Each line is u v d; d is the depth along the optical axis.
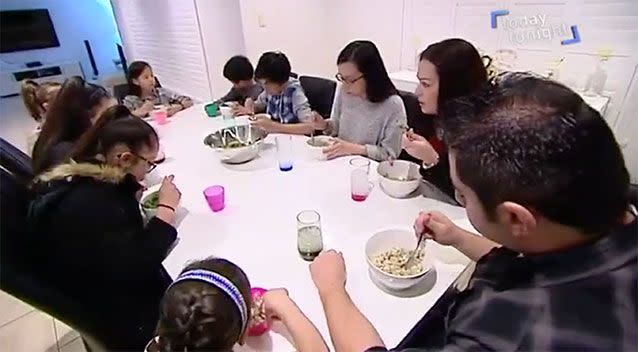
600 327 0.42
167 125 2.13
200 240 1.08
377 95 1.69
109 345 1.02
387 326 0.77
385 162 1.39
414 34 3.20
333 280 0.80
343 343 0.66
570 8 2.41
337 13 3.71
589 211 0.44
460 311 0.58
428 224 0.93
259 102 2.48
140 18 5.02
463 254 0.93
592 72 2.44
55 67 6.09
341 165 1.51
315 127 1.97
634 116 2.38
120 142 1.08
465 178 0.49
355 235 1.06
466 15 2.86
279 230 1.10
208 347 0.62
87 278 0.97
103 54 6.68
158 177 1.47
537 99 0.47
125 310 1.06
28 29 5.94
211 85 4.19
